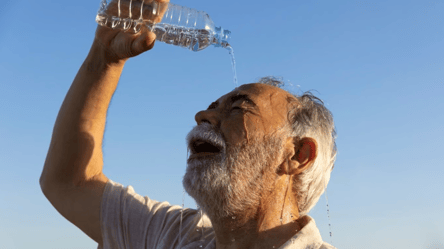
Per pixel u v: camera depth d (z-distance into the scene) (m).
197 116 1.04
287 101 1.06
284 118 1.04
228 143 1.00
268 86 1.07
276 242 0.98
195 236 1.06
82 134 1.11
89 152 1.12
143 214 1.10
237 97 1.05
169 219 1.09
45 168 1.13
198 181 0.98
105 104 1.12
